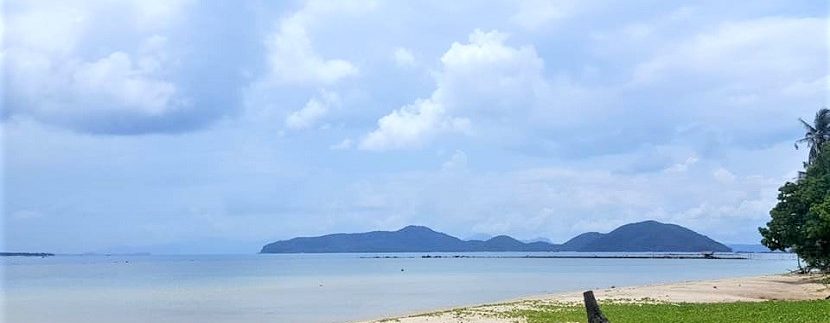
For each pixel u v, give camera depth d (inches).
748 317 1229.7
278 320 1686.8
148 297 2559.1
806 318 1190.9
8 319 1791.3
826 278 2368.4
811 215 2092.8
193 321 1713.8
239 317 1792.6
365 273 4906.5
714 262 7421.3
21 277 4367.6
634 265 6432.1
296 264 7760.8
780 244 2292.1
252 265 7431.1
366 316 1727.4
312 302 2257.6
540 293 2516.0
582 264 6943.9
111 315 1886.1
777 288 2230.6
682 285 2454.5
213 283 3572.8
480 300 2231.8
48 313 1961.1
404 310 1894.7
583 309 1467.8
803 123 2851.9
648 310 1401.3
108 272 5300.2
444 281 3651.6
